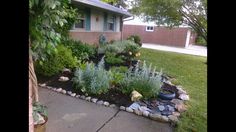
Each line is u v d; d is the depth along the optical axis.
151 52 12.02
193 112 3.56
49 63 4.83
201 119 3.30
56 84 4.43
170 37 19.17
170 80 5.76
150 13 10.84
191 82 5.82
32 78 1.68
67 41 6.76
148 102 3.88
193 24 10.20
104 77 4.18
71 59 5.52
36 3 1.60
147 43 20.00
